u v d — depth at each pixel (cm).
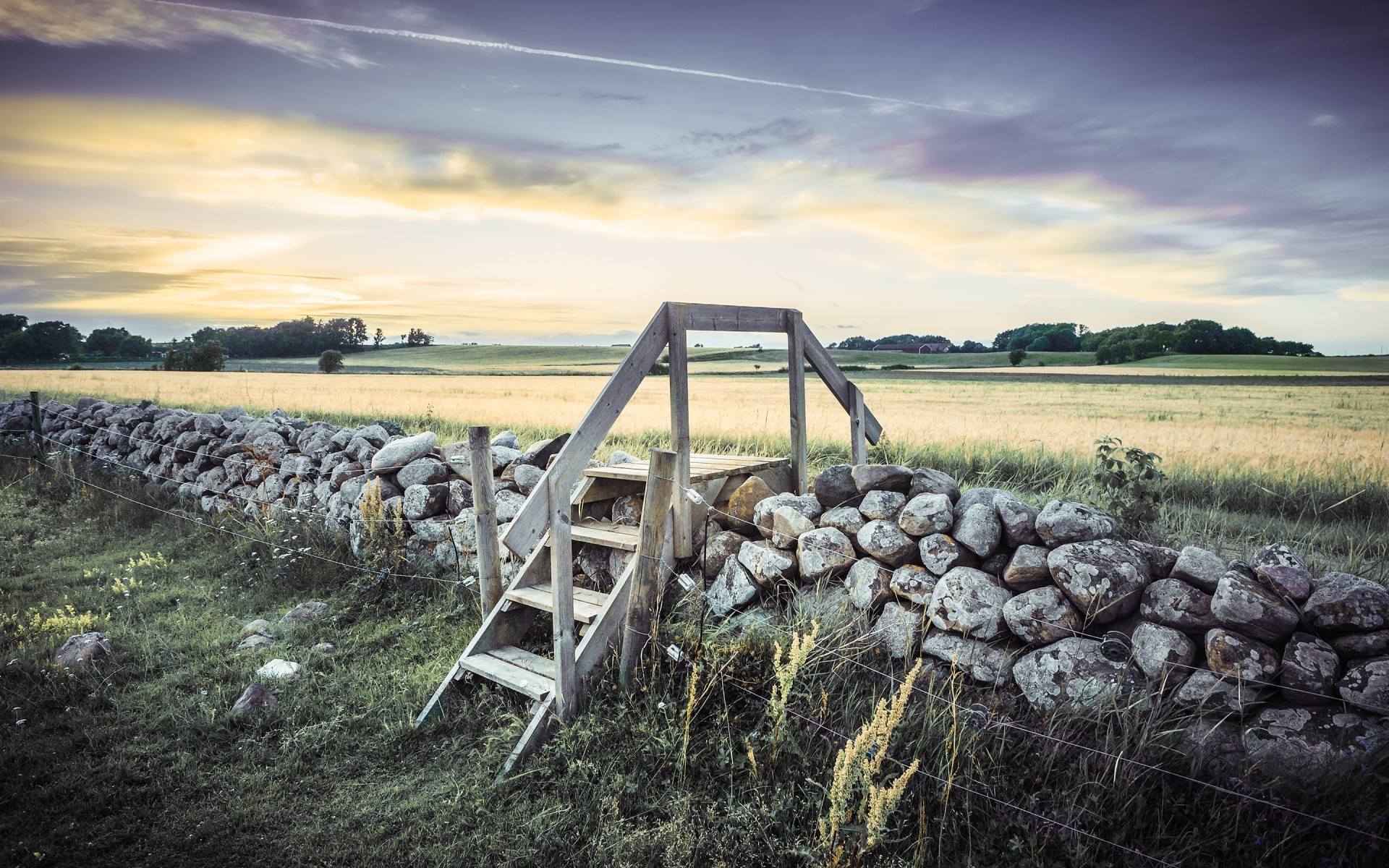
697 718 363
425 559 623
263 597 606
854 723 348
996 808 296
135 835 311
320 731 392
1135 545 374
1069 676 337
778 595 445
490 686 428
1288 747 287
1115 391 3522
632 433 1302
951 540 407
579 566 536
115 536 805
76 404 1286
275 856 299
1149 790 295
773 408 2030
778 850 283
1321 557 534
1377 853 253
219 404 2192
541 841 301
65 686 431
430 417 1536
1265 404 2602
